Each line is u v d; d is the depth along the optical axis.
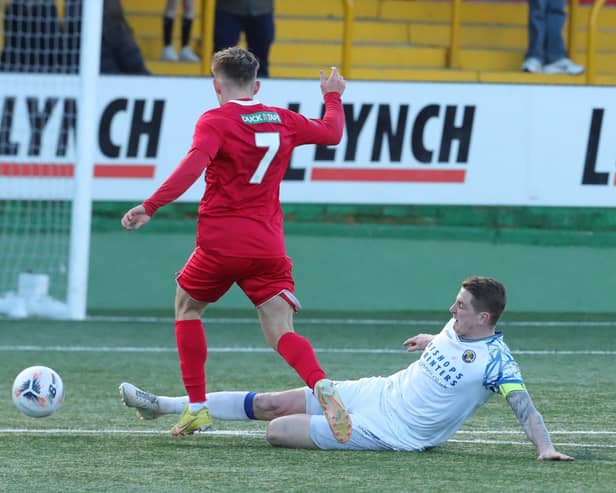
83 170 29.23
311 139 15.60
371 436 14.73
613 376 21.92
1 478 13.14
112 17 34.34
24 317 29.80
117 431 16.28
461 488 12.66
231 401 15.69
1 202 31.64
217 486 12.73
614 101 31.30
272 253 15.01
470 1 41.69
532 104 31.22
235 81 15.24
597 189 31.48
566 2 40.28
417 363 14.87
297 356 14.69
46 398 15.88
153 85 30.72
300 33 40.19
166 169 30.84
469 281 14.46
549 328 29.02
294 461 14.10
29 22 32.09
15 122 30.17
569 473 13.45
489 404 18.62
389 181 31.08
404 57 40.09
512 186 31.33
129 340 26.41
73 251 29.66
